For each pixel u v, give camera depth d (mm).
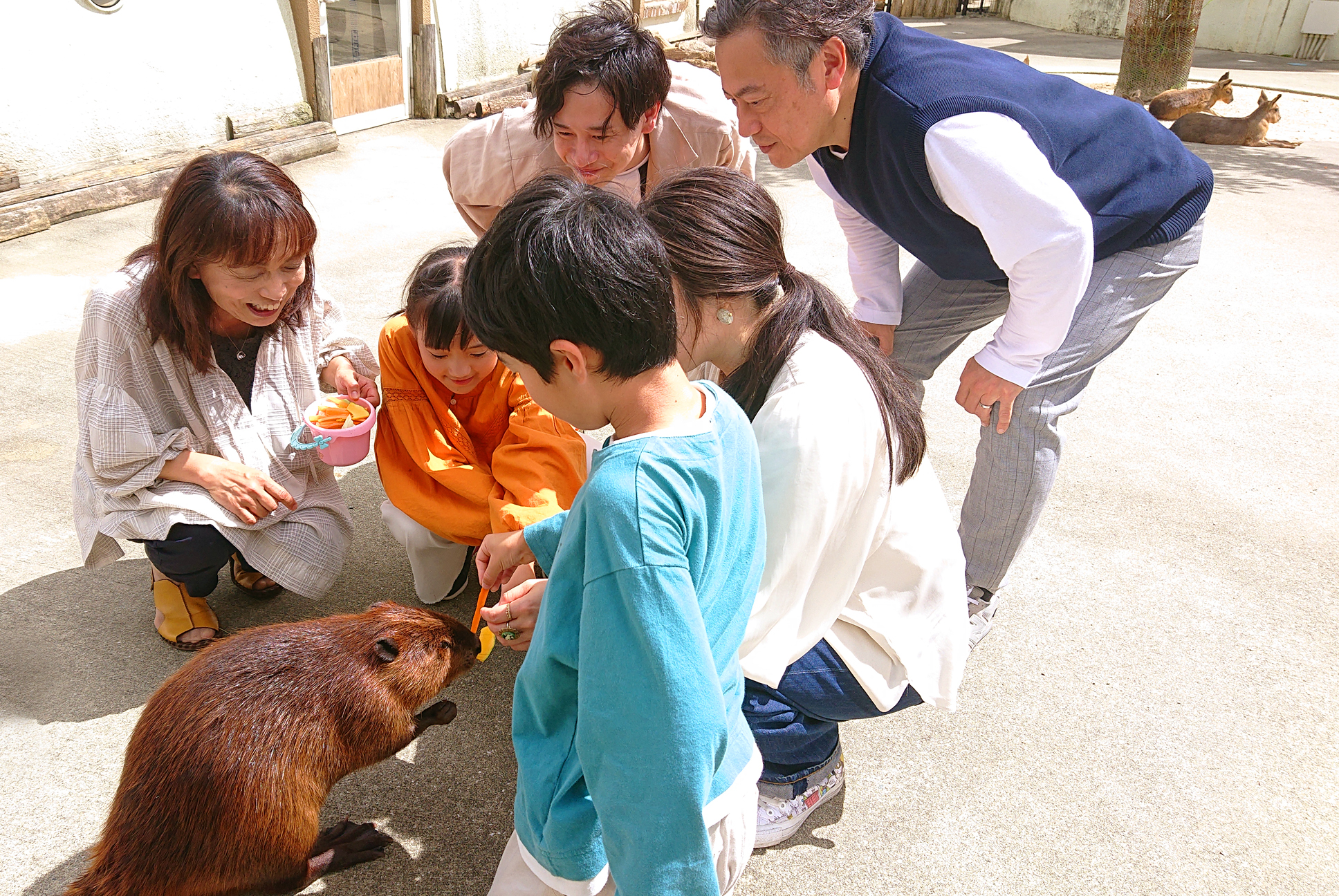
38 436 3826
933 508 2170
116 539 2830
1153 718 2820
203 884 1924
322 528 2848
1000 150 2303
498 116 3238
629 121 2918
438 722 2379
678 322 1818
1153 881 2309
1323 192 8547
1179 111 11281
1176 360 5156
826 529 1786
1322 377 5031
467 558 3096
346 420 2773
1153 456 4238
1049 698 2887
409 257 5785
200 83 6855
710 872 1404
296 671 2068
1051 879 2305
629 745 1355
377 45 8430
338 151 7801
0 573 3078
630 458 1373
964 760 2650
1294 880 2328
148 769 1900
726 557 1516
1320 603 3361
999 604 3287
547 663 1529
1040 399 2709
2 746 2449
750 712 2172
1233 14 17016
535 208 1337
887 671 2174
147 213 6246
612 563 1349
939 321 3254
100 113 6273
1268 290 6152
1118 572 3477
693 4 12594
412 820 2352
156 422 2680
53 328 4691
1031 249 2312
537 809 1606
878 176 2557
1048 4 18531
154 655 2795
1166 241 2652
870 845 2375
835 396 1780
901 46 2455
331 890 2156
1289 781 2621
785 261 1912
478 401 2938
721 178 1828
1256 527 3768
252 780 1909
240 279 2404
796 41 2289
